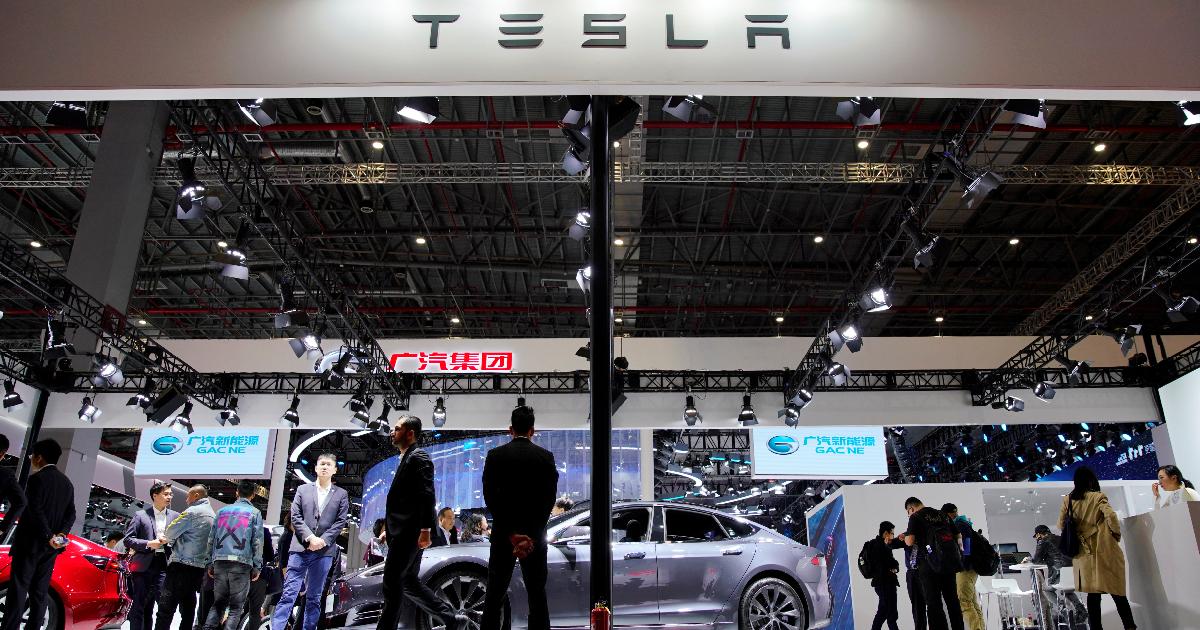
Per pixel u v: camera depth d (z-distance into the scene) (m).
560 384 16.02
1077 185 15.34
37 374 14.97
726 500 28.92
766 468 16.70
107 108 13.99
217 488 25.69
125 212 13.34
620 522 7.35
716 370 15.76
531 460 4.88
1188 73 4.75
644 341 15.91
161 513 8.75
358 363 14.24
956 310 20.62
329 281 13.62
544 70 4.70
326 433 22.77
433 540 7.98
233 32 4.79
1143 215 16.23
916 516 8.07
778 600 7.30
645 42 4.75
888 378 16.05
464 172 15.03
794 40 4.76
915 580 8.79
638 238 17.47
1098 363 16.03
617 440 17.44
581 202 16.36
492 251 18.39
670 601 6.95
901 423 15.76
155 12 4.84
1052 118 13.61
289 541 8.12
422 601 5.47
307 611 6.78
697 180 13.69
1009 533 15.19
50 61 4.73
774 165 13.59
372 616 6.55
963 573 8.14
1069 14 4.88
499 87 4.68
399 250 18.31
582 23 4.78
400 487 5.32
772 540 7.41
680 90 4.73
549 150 14.68
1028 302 20.23
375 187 15.98
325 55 4.73
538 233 16.56
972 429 24.23
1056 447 21.91
